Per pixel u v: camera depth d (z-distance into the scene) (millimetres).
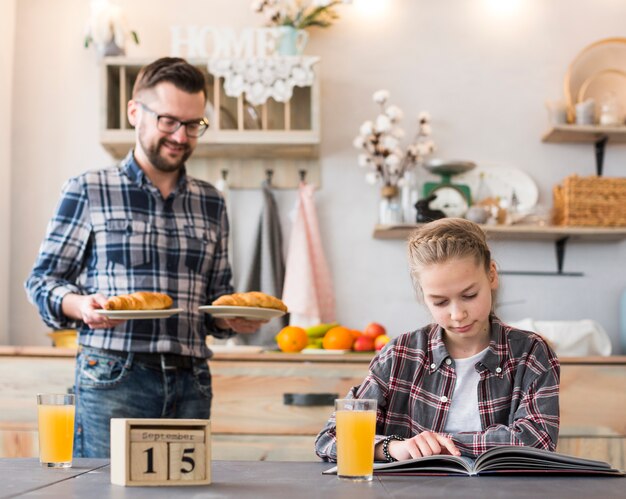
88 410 1993
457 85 3574
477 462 1209
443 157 3555
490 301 1493
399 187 3465
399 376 1541
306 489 1036
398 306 3500
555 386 1485
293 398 2830
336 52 3566
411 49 3578
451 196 3406
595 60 3541
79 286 2111
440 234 1465
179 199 2166
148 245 2096
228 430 2828
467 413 1505
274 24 3506
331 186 3535
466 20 3578
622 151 3574
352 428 1137
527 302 3510
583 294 3527
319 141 3246
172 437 1080
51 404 1297
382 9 3584
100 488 1038
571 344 3131
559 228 3332
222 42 3287
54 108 3518
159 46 3549
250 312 2053
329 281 3439
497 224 3369
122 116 3223
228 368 2848
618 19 3557
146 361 2008
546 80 3578
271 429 2830
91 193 2094
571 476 1205
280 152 3434
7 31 3457
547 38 3557
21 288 3457
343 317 3494
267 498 950
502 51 3586
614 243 3549
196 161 3514
